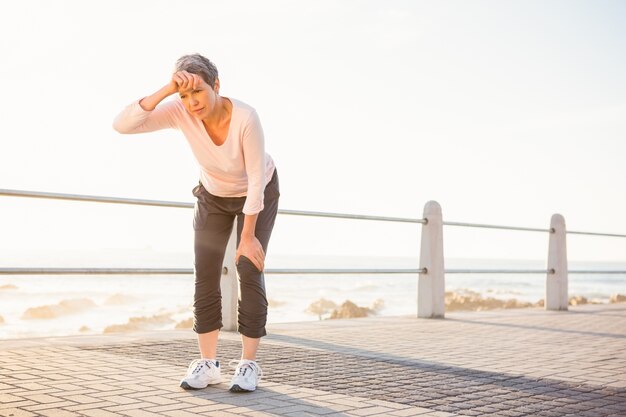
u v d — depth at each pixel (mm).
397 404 3047
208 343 3439
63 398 2990
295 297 52812
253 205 3209
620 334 6031
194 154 3270
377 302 50750
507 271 8344
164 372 3674
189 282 62531
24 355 4137
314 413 2828
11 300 47938
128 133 3186
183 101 3053
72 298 49406
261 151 3189
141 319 39938
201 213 3449
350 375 3748
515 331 6188
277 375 3705
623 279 90750
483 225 8117
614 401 3217
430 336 5645
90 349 4430
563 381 3691
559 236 9055
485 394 3320
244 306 3346
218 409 2859
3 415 2664
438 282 7480
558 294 8984
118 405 2883
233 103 3137
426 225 7559
